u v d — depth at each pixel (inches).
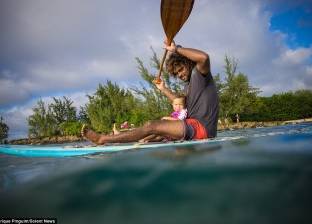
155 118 861.2
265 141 57.7
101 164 44.8
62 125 1155.3
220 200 27.2
